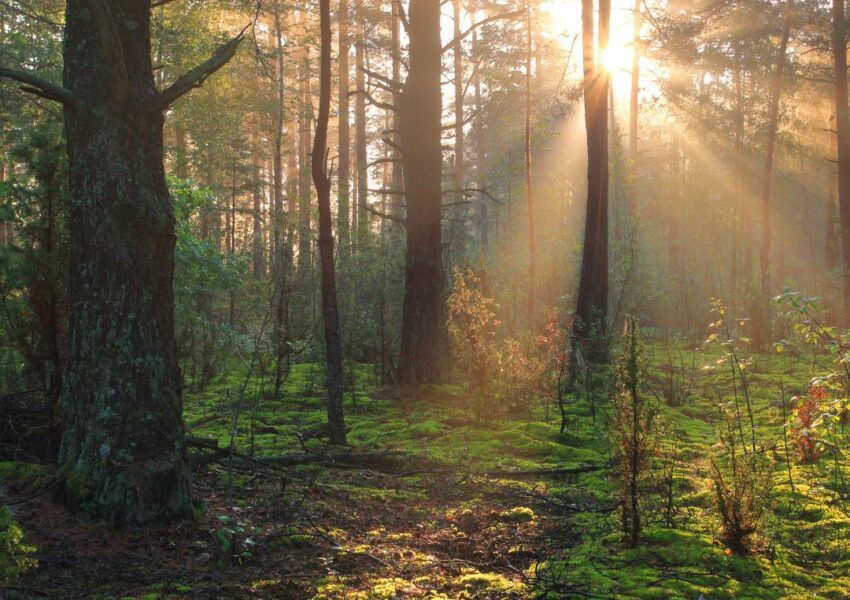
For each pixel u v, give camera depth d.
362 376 13.89
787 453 7.55
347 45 27.97
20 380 6.73
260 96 27.48
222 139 25.97
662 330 22.12
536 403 10.98
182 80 5.40
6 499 5.12
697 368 15.00
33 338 6.31
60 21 14.65
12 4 14.81
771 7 22.72
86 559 4.50
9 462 5.84
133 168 5.21
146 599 4.07
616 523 5.63
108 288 5.09
